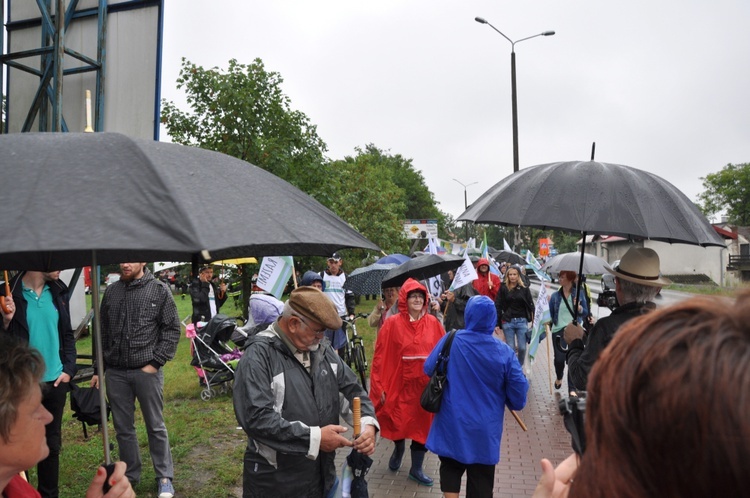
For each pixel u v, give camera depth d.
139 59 6.98
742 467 0.70
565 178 3.73
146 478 5.55
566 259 9.95
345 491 3.26
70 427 7.20
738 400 0.71
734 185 71.12
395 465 6.11
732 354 0.74
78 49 7.16
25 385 1.84
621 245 51.56
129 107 7.01
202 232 1.51
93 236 1.45
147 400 5.13
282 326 3.21
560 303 9.11
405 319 5.71
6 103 7.26
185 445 6.54
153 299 5.15
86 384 7.66
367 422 3.33
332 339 9.27
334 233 2.08
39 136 1.83
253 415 3.00
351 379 3.46
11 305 4.13
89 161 1.70
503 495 5.57
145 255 2.58
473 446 4.31
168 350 5.18
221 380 8.83
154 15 6.94
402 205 34.34
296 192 2.34
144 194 1.60
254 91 12.33
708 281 49.81
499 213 3.75
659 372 0.79
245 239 1.62
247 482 3.19
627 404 0.82
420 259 8.16
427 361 4.57
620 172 3.76
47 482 4.51
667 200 3.72
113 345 5.11
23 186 1.59
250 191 1.96
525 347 10.32
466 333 4.44
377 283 10.51
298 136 12.85
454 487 4.46
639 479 0.80
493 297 12.30
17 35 7.30
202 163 1.95
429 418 5.68
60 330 4.64
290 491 3.11
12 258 2.77
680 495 0.76
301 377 3.18
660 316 0.87
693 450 0.74
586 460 0.91
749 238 58.50
